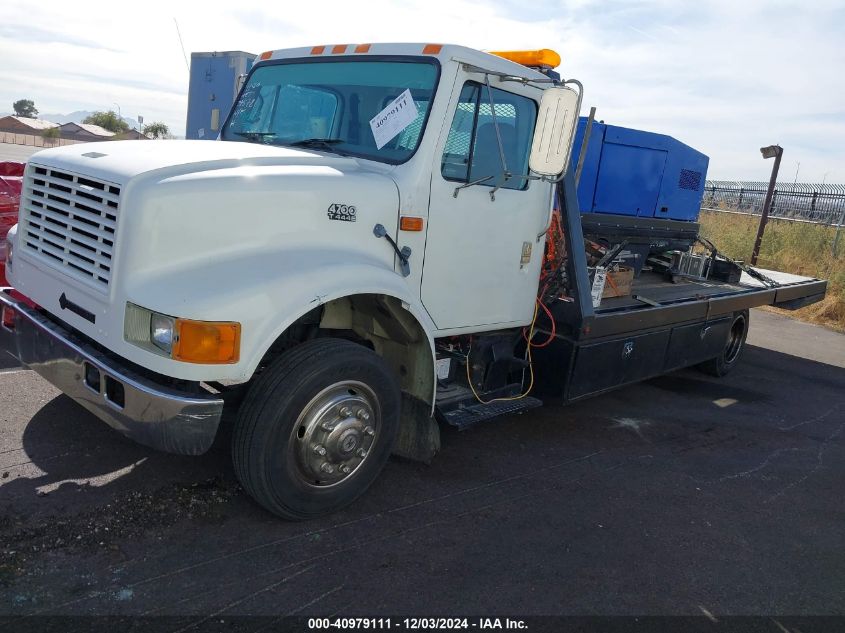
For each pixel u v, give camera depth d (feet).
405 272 12.07
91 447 13.10
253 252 10.21
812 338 33.09
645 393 21.62
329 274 10.43
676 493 14.24
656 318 17.98
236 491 12.03
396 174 11.99
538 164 11.48
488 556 10.95
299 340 12.37
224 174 10.10
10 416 14.05
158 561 9.85
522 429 16.99
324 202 10.83
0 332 12.93
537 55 14.16
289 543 10.68
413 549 10.89
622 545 11.81
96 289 10.10
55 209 11.34
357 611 9.23
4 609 8.52
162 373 9.43
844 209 64.69
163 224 9.52
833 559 12.16
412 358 12.60
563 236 15.26
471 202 12.96
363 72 13.11
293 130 13.93
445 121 12.10
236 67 35.96
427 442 12.89
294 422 10.51
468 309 13.58
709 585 10.87
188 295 9.33
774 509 14.01
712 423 19.22
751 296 23.24
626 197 23.65
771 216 71.61
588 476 14.56
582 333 15.17
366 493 12.57
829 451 17.89
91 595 8.96
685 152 25.94
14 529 10.19
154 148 11.37
